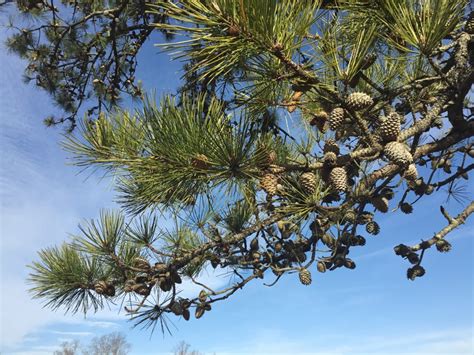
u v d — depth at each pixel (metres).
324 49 0.86
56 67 2.79
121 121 0.99
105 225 1.32
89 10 2.82
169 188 0.96
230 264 1.46
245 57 0.72
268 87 0.80
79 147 1.05
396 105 1.21
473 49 0.99
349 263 1.30
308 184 0.98
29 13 2.74
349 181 1.10
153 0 2.06
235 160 0.88
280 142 1.04
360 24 0.87
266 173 0.95
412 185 1.21
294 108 0.96
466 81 0.90
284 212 1.12
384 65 1.13
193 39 0.65
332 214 1.08
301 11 0.70
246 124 0.87
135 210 1.23
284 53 0.69
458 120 1.04
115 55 2.45
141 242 1.36
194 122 0.88
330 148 0.93
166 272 1.31
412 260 1.37
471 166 1.41
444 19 0.76
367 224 1.34
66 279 1.33
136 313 1.31
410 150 0.97
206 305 1.35
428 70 1.07
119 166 1.01
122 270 1.33
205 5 0.65
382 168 1.01
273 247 1.38
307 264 1.26
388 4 0.81
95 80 2.55
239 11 0.64
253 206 1.16
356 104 0.78
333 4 0.97
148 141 0.93
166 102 0.89
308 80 0.74
